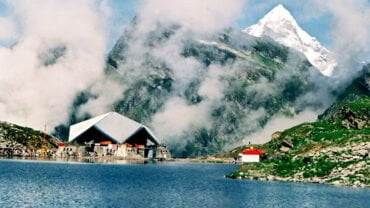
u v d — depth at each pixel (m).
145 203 117.00
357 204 112.62
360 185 149.88
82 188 152.62
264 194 131.75
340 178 157.75
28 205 108.00
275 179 174.12
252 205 113.12
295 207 109.56
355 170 160.50
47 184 164.62
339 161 172.38
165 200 123.75
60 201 116.62
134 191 147.25
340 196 126.12
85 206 108.44
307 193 132.50
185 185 172.00
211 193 139.38
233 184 162.75
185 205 114.12
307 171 170.75
